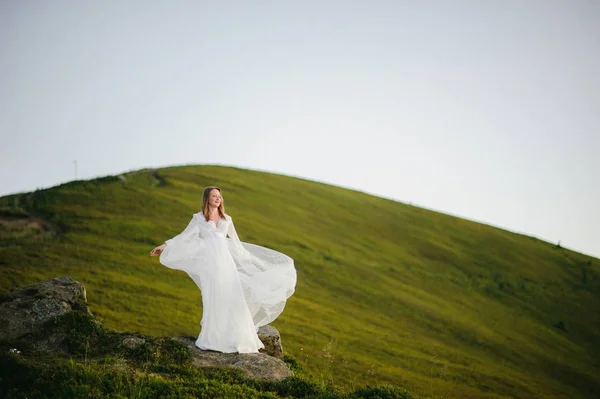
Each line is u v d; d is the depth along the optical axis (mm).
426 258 58594
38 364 8812
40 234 42031
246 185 64625
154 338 10469
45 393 8070
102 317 28859
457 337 40750
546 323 49094
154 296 34031
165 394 8266
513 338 43062
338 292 44000
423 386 28750
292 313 36969
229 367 9672
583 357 42875
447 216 72938
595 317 52438
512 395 31250
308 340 32344
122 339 10258
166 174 62406
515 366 37750
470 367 34750
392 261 55156
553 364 39719
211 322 10336
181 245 10297
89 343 10062
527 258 63906
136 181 57938
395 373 29859
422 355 34750
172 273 39344
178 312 32062
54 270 35094
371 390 9617
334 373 27812
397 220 67250
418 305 44844
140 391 8156
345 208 67062
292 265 11234
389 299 44781
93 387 8242
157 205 51781
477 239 66812
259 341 10789
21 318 10266
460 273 56562
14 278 32438
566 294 56844
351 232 60062
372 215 66875
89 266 37062
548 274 60844
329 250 52625
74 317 10477
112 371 8781
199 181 62125
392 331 38375
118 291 33500
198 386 8609
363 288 45812
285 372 9945
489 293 53344
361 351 32719
